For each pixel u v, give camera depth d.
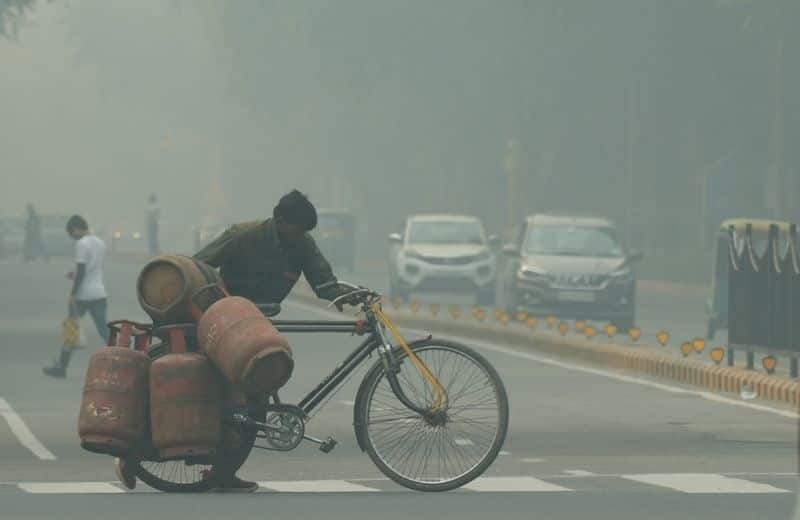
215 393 25.80
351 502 25.80
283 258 27.08
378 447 27.12
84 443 25.91
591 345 60.25
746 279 50.31
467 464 27.09
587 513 24.66
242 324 25.44
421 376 27.08
